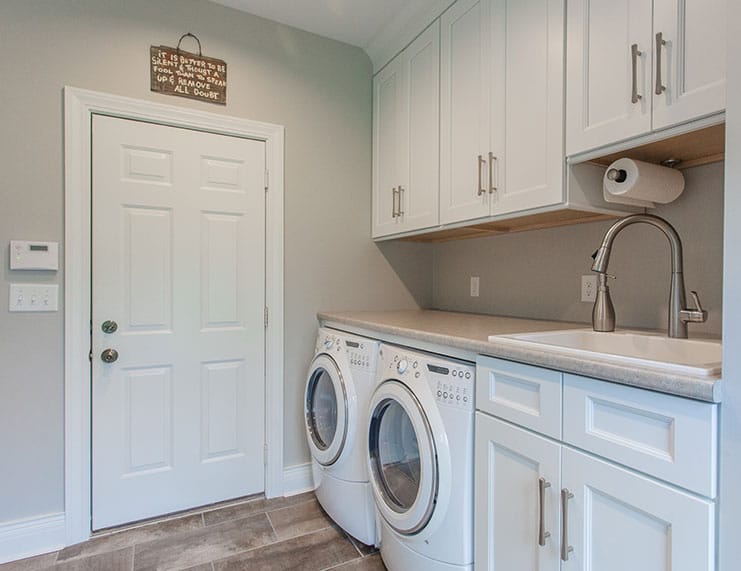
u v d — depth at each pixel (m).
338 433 1.83
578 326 1.70
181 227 2.06
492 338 1.28
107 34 1.90
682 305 1.29
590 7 1.30
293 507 2.15
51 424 1.81
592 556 0.94
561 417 1.02
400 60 2.29
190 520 2.02
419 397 1.39
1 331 1.73
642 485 0.85
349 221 2.50
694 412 0.77
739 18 0.77
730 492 0.73
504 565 1.17
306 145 2.37
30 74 1.76
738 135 0.77
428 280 2.75
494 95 1.66
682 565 0.78
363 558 1.74
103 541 1.85
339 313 2.36
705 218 1.37
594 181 1.47
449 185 1.91
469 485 1.29
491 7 1.68
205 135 2.11
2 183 1.72
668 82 1.10
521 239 2.10
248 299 2.22
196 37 2.08
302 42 2.35
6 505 1.74
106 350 1.92
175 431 2.07
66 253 1.82
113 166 1.92
